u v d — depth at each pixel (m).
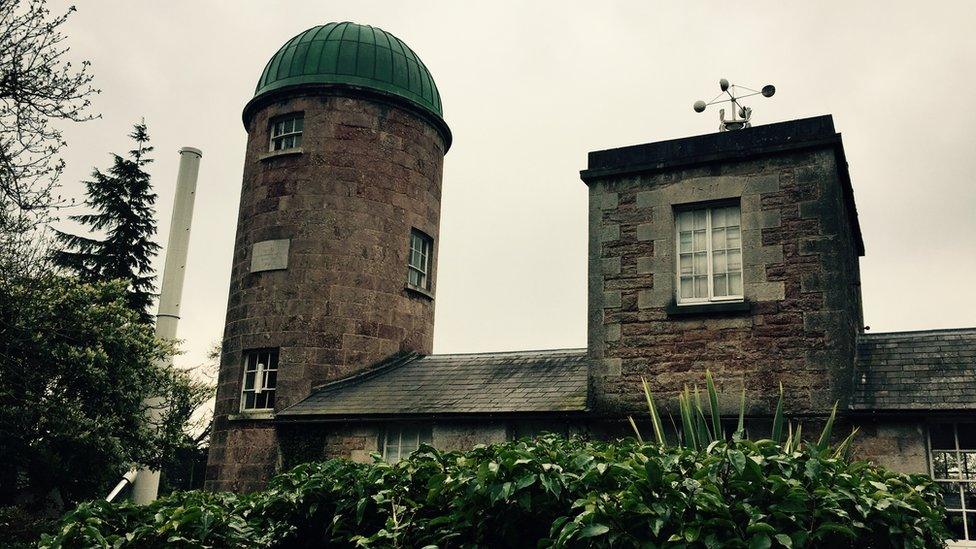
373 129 17.97
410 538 6.32
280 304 16.66
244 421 16.06
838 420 10.60
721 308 11.55
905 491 6.25
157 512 6.78
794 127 11.77
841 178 12.19
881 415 10.27
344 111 17.80
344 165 17.50
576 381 13.12
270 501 7.39
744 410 11.04
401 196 18.11
